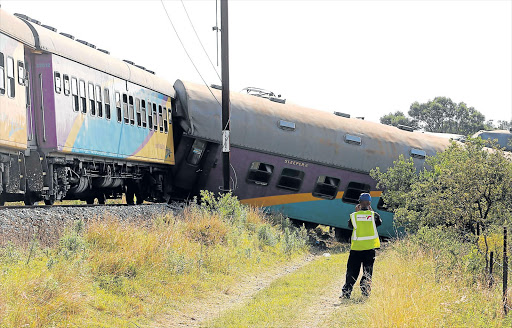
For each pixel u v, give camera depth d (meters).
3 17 19.98
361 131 41.47
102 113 27.42
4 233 16.34
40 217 19.44
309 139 39.56
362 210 16.59
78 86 25.12
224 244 24.91
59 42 23.91
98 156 27.58
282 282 19.23
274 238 29.33
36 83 22.84
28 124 22.23
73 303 12.70
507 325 13.08
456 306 13.05
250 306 15.07
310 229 43.25
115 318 13.25
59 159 23.98
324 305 15.61
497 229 20.33
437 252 20.25
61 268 14.13
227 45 33.38
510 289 14.99
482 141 25.58
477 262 18.19
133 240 18.47
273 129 38.78
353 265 16.41
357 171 40.50
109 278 15.51
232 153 38.09
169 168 38.12
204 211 28.14
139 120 31.83
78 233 18.33
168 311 14.91
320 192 41.09
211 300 16.98
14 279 12.70
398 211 31.95
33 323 11.22
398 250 23.52
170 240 20.19
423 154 42.09
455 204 23.16
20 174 21.38
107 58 28.81
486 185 22.75
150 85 33.59
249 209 35.50
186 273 18.39
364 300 15.70
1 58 19.50
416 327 11.52
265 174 39.78
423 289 14.09
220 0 33.09
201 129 37.19
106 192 33.47
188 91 37.44
